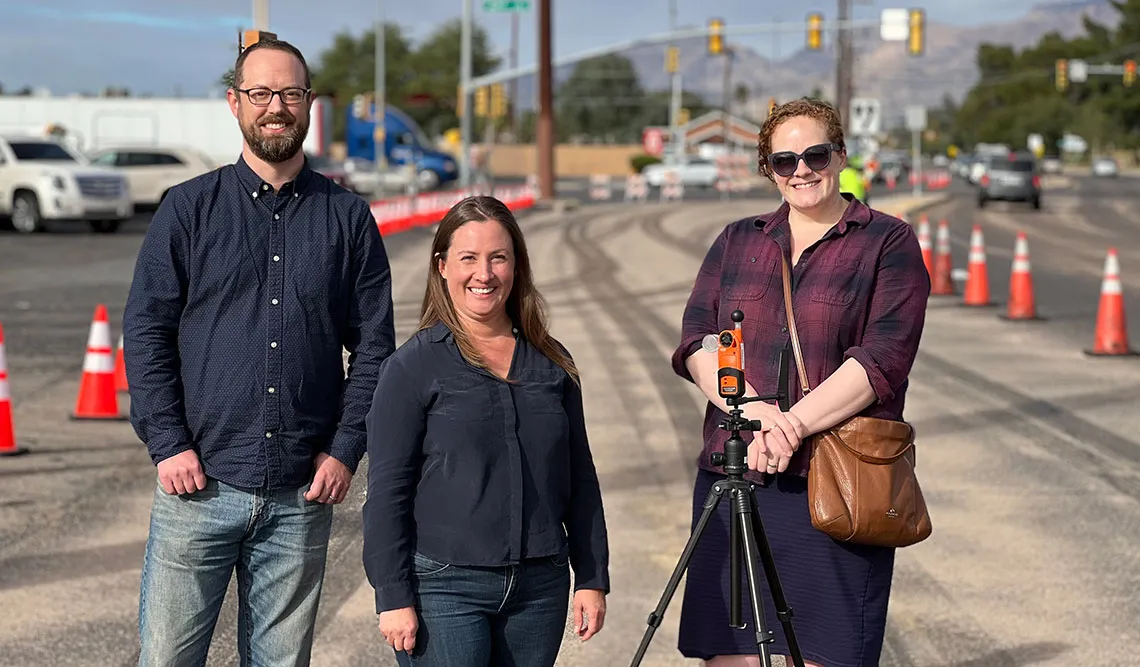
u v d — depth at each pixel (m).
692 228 33.59
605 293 18.81
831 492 3.89
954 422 9.95
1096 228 33.84
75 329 14.91
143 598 4.04
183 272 3.93
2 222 31.67
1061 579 6.42
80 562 6.71
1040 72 157.12
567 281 20.48
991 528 7.28
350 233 4.06
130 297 3.93
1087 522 7.38
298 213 4.00
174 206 3.92
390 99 113.25
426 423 3.50
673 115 88.75
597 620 3.65
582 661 5.42
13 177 30.09
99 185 30.05
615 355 13.27
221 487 3.95
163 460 3.89
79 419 10.18
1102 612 5.96
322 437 4.05
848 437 3.91
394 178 53.84
